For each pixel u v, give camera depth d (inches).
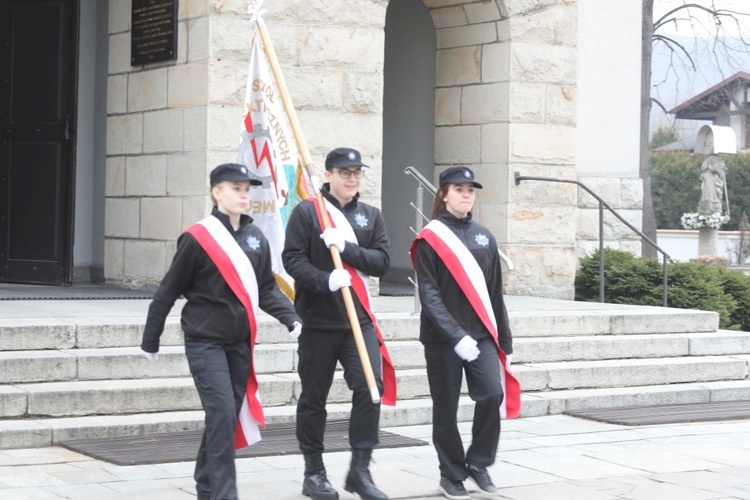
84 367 345.4
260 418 247.4
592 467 305.1
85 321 372.5
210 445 239.3
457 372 268.5
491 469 301.1
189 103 475.2
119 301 450.3
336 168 266.1
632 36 637.3
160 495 261.6
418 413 365.4
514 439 344.8
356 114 501.0
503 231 543.8
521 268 546.0
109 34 522.9
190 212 473.4
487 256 272.1
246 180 244.8
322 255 264.2
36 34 526.3
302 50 487.8
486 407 267.0
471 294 267.7
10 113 533.0
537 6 545.6
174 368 358.6
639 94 639.1
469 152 558.9
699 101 1972.2
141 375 353.7
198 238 243.0
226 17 468.4
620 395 403.9
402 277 607.5
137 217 505.0
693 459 317.7
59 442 314.8
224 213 246.4
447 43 569.3
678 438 349.4
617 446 335.6
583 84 623.5
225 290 243.0
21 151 531.2
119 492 264.5
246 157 310.7
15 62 531.8
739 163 1902.1
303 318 264.2
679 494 274.7
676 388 419.5
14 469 285.9
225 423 239.3
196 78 471.5
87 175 559.2
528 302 504.4
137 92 505.4
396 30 614.2
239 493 268.2
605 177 629.0
